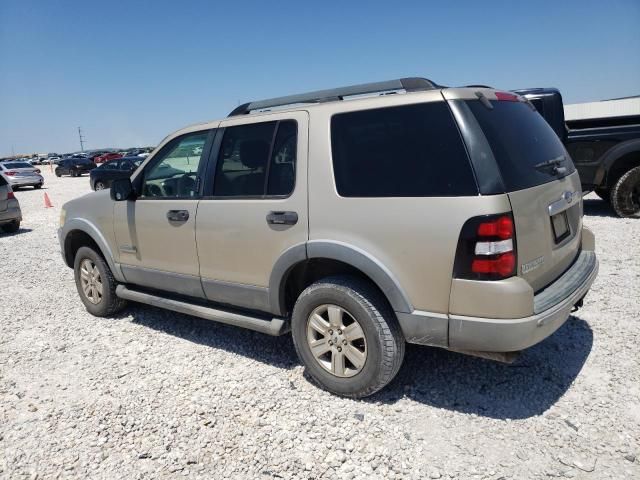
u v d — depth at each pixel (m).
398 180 2.78
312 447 2.71
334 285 3.03
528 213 2.67
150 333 4.49
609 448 2.57
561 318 2.76
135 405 3.25
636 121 8.09
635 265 5.50
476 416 2.91
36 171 25.23
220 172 3.64
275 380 3.47
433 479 2.43
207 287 3.79
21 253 8.77
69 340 4.43
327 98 3.38
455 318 2.63
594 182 8.18
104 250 4.57
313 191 3.07
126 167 22.27
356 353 3.02
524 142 2.96
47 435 2.97
